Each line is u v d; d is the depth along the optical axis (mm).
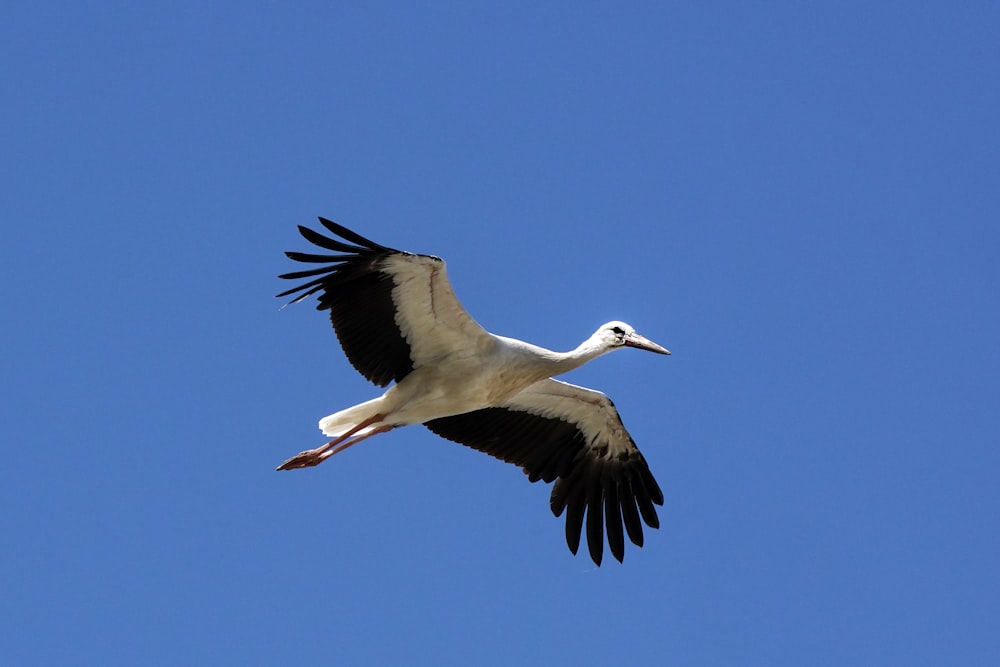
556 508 18484
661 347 17531
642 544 18453
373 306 15836
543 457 18406
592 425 18312
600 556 18344
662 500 18531
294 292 15555
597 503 18500
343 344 16094
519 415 18172
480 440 18188
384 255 15156
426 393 16375
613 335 17531
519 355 16531
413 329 16047
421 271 15305
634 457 18531
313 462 16547
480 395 16500
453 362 16328
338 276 15469
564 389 17766
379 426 16797
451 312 15844
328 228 14914
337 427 16656
